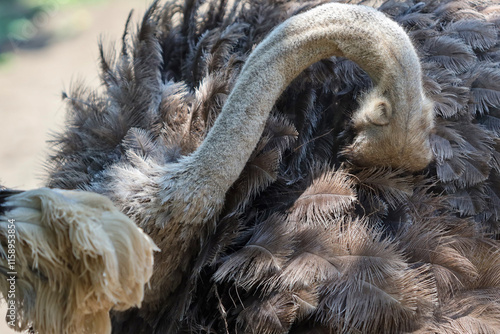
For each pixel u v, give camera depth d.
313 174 5.21
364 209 5.22
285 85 5.16
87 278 4.98
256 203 5.22
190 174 5.12
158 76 5.30
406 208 5.22
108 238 4.96
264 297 5.15
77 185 5.20
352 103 5.27
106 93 5.33
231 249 5.19
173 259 5.15
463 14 5.38
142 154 5.18
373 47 5.14
